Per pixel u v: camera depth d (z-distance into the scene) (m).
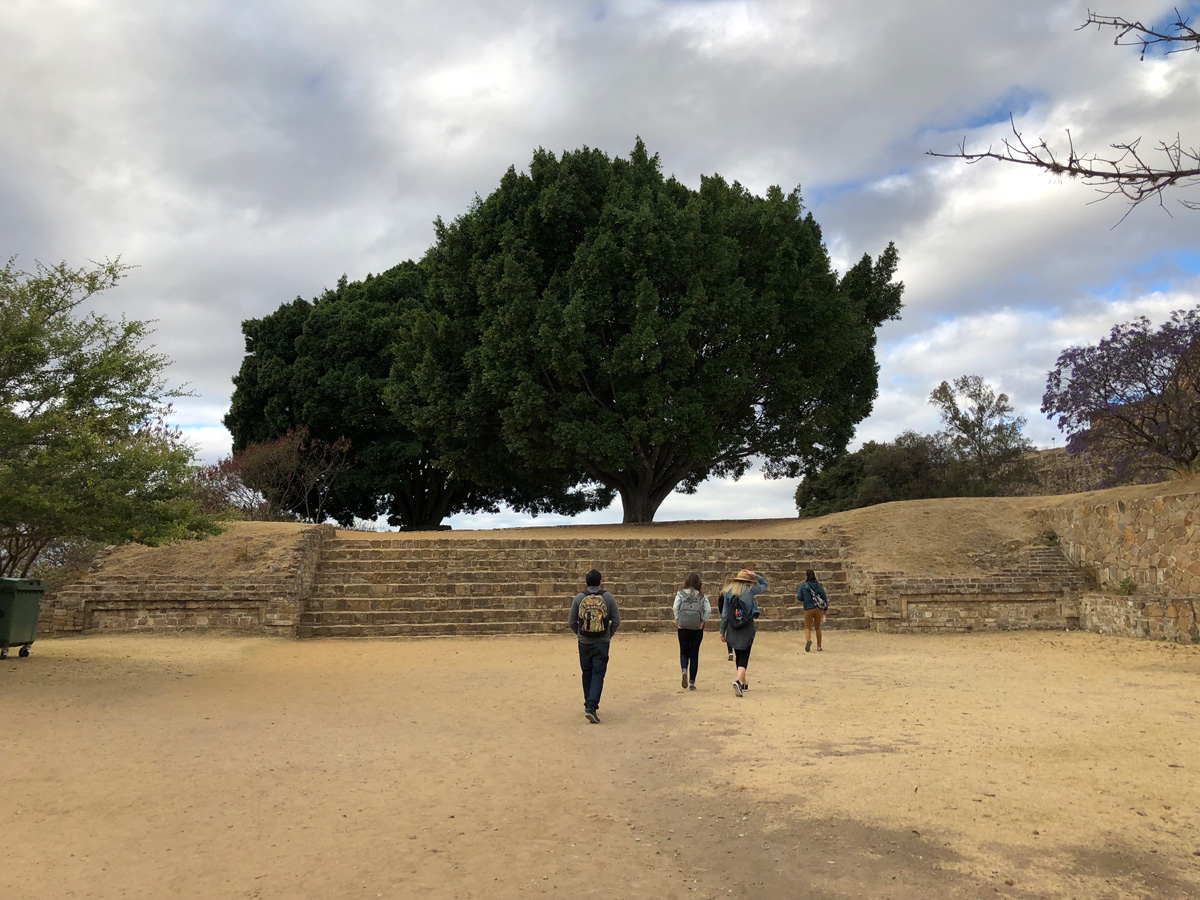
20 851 4.78
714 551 19.02
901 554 18.91
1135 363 17.41
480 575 17.62
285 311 35.81
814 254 27.47
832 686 10.48
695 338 25.47
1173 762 6.32
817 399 27.52
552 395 25.02
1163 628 14.28
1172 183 4.18
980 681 10.73
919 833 4.93
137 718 8.31
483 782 6.33
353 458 35.50
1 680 9.88
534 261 25.47
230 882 4.40
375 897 4.21
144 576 16.02
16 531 11.78
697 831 5.17
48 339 10.55
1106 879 4.23
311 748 7.34
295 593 15.73
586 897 4.20
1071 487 30.92
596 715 8.54
